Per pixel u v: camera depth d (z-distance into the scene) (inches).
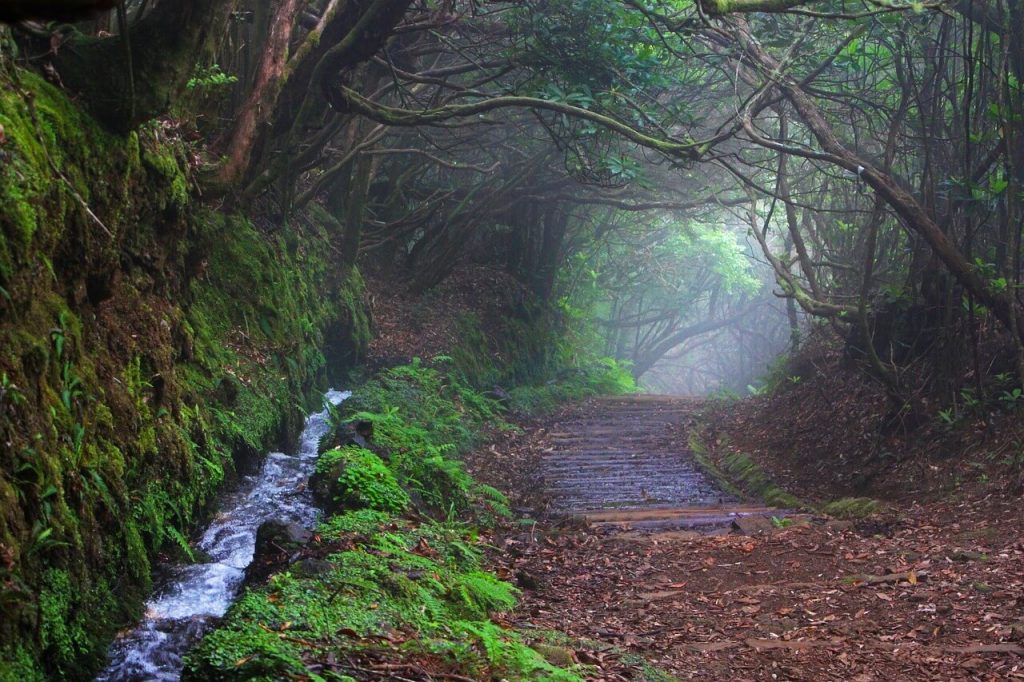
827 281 754.2
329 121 512.4
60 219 217.6
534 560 351.3
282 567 264.4
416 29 433.1
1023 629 234.7
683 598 297.0
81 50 257.8
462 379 706.8
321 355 511.8
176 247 331.9
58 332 209.9
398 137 771.4
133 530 241.4
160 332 291.3
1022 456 385.1
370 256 788.6
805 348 706.8
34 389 198.4
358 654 196.9
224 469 336.2
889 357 521.3
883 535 358.3
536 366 917.2
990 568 290.4
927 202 487.2
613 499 511.2
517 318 912.9
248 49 464.8
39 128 215.9
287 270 502.6
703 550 357.7
